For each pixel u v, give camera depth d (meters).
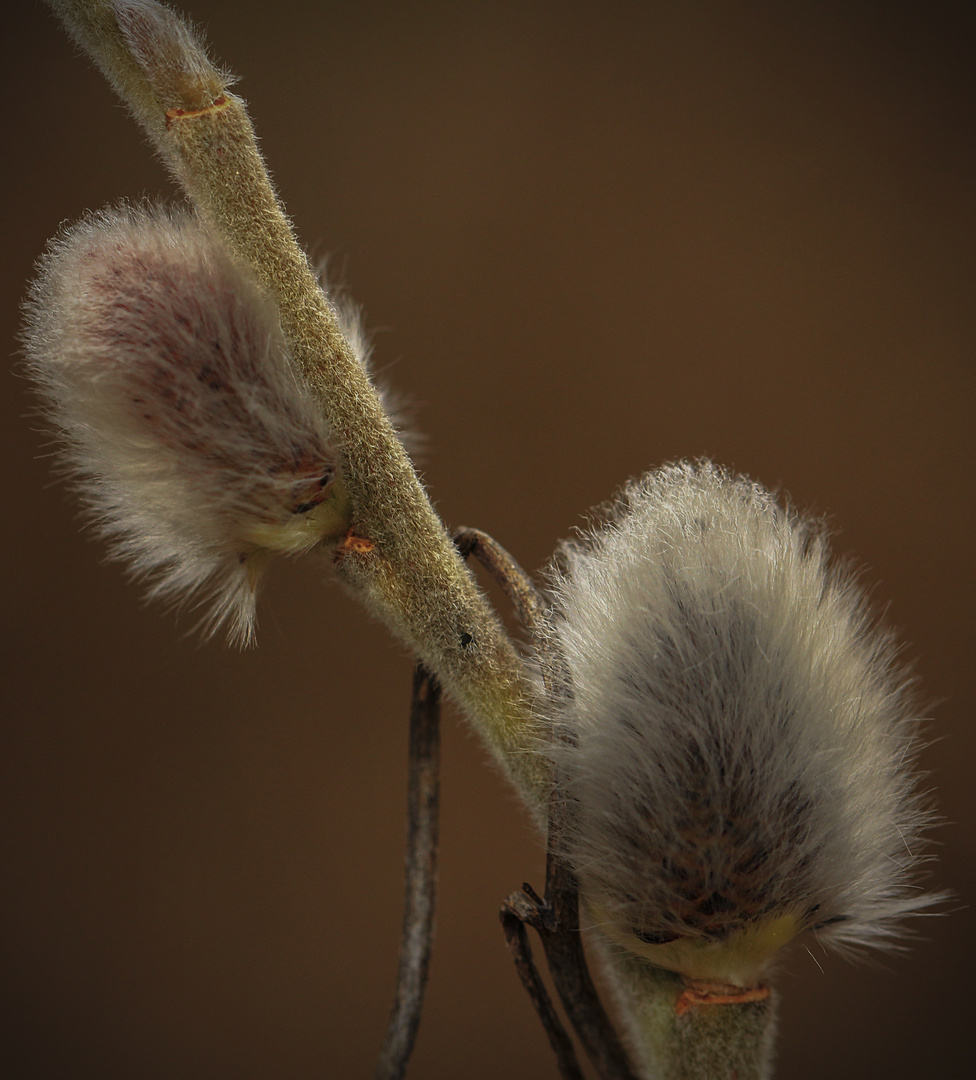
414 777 0.16
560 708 0.15
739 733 0.15
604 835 0.15
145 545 0.16
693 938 0.15
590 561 0.16
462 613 0.15
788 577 0.15
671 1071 0.15
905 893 0.16
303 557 0.16
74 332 0.15
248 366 0.15
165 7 0.15
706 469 0.16
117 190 0.47
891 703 0.16
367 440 0.15
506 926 0.15
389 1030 0.16
